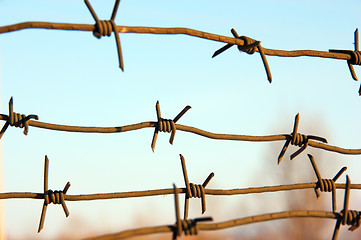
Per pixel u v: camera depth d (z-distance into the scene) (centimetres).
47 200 80
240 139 82
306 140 82
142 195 79
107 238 67
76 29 72
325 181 79
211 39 78
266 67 79
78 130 81
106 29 72
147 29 74
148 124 80
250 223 71
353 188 79
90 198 80
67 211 80
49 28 71
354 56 83
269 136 82
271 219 71
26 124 79
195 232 68
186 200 79
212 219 69
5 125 79
